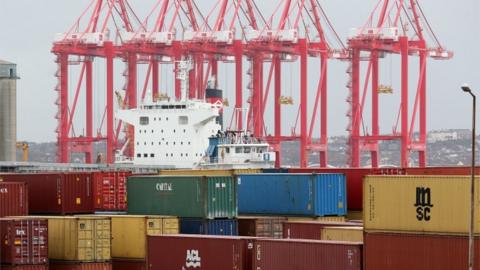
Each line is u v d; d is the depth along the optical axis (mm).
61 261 130500
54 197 150375
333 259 110688
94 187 154625
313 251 111938
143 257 132250
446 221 105625
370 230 109688
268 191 148250
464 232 104688
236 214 142375
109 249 131875
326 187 145625
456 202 105188
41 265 127062
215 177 140750
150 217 133250
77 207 151375
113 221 134250
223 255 119250
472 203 102125
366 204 109938
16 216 135375
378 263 109312
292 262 113625
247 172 165375
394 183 108375
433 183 106438
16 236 125188
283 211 146875
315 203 144250
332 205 146250
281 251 114500
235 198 142125
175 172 163500
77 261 129500
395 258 108250
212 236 121812
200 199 140000
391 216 108562
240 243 118000
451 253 105438
